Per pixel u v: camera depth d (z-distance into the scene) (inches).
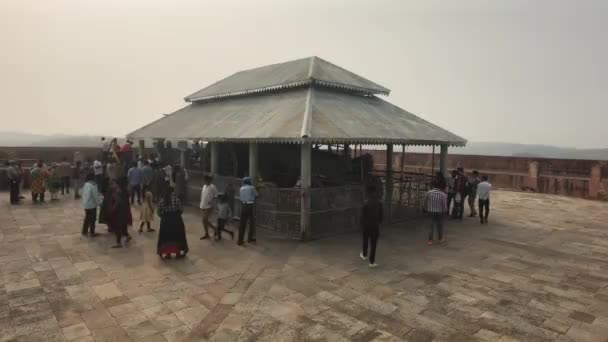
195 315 250.8
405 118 651.5
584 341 226.2
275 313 255.0
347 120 508.4
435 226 532.7
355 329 234.8
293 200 448.5
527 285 315.3
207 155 731.4
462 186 580.7
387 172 614.2
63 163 727.7
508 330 237.6
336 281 315.0
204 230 480.4
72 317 245.1
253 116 561.0
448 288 304.0
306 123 442.3
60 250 386.9
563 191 885.8
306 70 614.9
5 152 931.3
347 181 581.0
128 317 246.7
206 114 716.7
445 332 233.1
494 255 400.5
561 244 452.1
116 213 402.6
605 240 472.7
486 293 296.0
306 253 390.6
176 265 348.8
